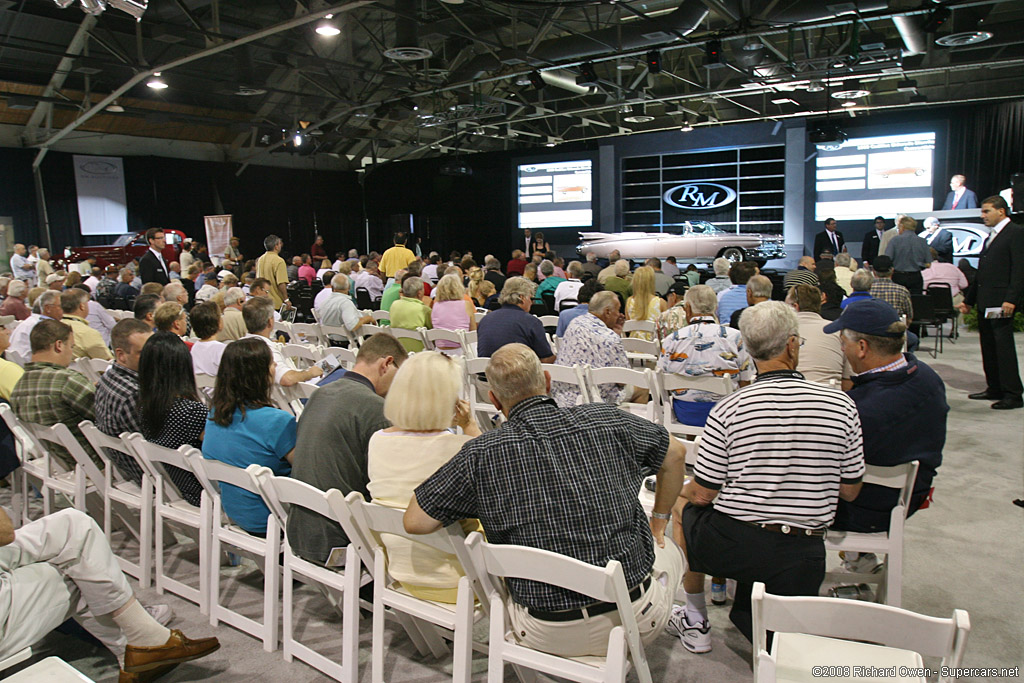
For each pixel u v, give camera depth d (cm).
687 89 1733
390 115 1594
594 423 189
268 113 1845
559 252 2094
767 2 1058
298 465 246
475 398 461
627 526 186
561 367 375
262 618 279
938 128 1597
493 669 197
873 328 234
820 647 167
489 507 184
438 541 201
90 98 1541
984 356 581
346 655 230
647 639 194
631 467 190
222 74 1499
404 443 212
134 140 1889
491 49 1388
